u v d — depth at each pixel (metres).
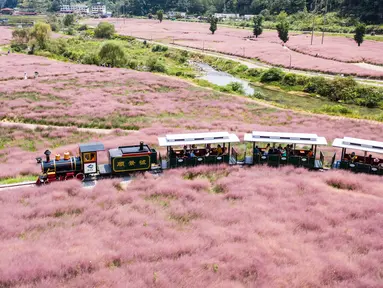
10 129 48.81
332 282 18.16
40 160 30.19
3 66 95.81
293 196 28.16
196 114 61.94
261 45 147.88
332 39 158.00
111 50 108.81
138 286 17.00
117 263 19.41
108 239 21.50
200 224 23.84
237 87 88.44
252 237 21.89
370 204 26.66
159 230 22.92
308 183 30.28
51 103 61.91
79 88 74.62
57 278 17.70
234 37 178.50
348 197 28.11
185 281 17.55
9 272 17.59
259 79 101.62
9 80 80.00
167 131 47.66
